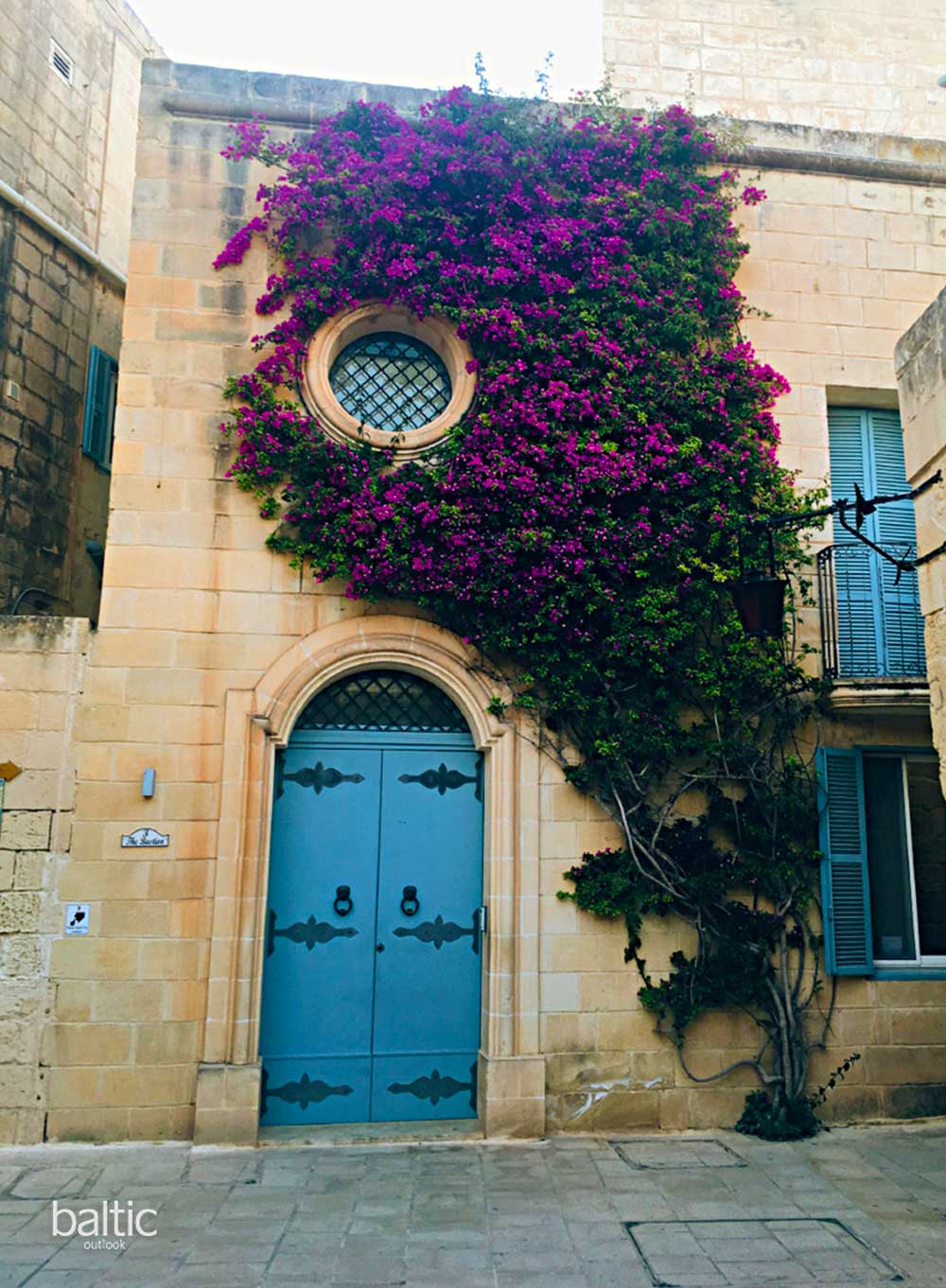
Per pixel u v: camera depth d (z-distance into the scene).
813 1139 6.25
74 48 10.01
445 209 6.99
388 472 6.75
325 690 6.75
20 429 8.68
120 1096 5.93
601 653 6.56
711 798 6.73
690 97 8.28
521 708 6.63
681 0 9.61
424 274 6.90
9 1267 4.36
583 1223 4.92
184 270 6.81
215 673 6.39
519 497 6.57
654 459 6.73
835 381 7.51
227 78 7.13
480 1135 6.16
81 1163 5.58
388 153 7.03
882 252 7.77
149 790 6.18
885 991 6.78
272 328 6.83
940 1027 6.80
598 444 6.67
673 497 6.79
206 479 6.59
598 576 6.60
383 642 6.57
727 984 6.43
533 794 6.55
